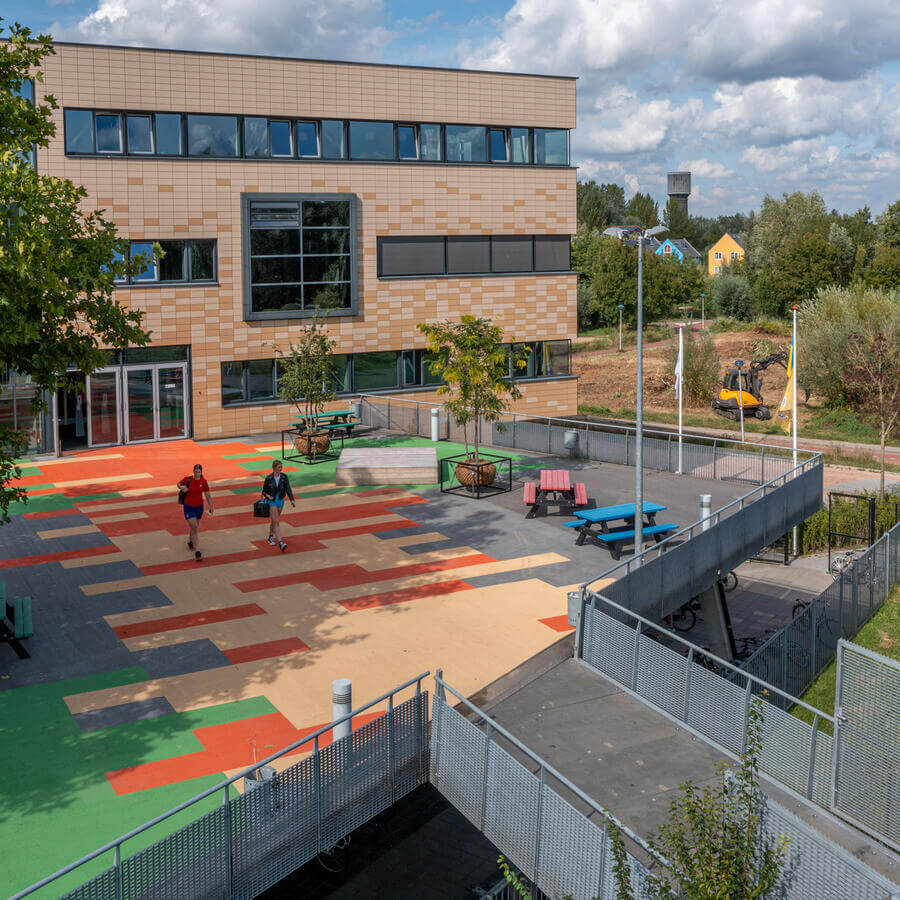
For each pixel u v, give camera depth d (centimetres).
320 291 3366
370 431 3219
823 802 1201
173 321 3108
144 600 1639
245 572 1784
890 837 1113
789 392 2850
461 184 3597
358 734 1048
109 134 2988
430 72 3484
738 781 879
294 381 2792
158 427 3142
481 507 2247
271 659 1406
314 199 3303
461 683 1332
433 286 3594
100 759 1120
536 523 2116
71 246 1283
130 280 3034
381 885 1057
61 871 765
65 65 2880
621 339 8206
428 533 2038
